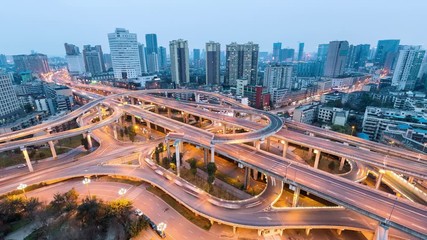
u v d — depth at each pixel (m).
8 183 91.62
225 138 106.06
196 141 106.88
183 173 102.44
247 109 175.25
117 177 98.12
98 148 126.31
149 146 129.00
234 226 66.94
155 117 154.38
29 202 73.56
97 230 66.88
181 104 194.25
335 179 77.50
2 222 68.31
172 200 83.12
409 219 58.84
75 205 74.00
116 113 162.00
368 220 68.81
